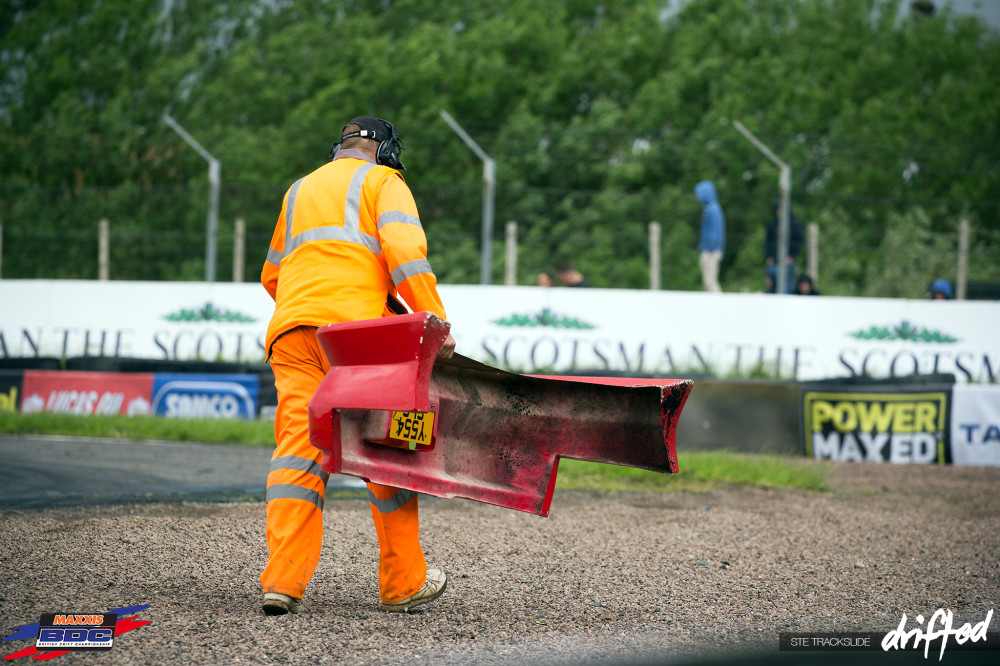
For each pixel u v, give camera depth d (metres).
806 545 20.53
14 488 23.92
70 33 121.38
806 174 103.81
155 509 21.02
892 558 19.55
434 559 17.73
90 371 45.22
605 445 13.56
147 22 123.31
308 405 12.88
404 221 13.61
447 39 110.25
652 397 13.00
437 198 95.31
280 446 13.55
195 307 46.56
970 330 43.53
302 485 13.32
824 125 110.12
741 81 108.19
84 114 109.19
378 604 14.46
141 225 95.38
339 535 19.19
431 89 105.69
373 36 115.88
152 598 14.03
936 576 18.05
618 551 19.22
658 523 22.45
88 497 22.72
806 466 33.31
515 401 13.97
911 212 95.38
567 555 18.67
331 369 12.81
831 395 39.16
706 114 103.56
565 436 13.79
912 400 38.72
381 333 12.22
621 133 99.50
